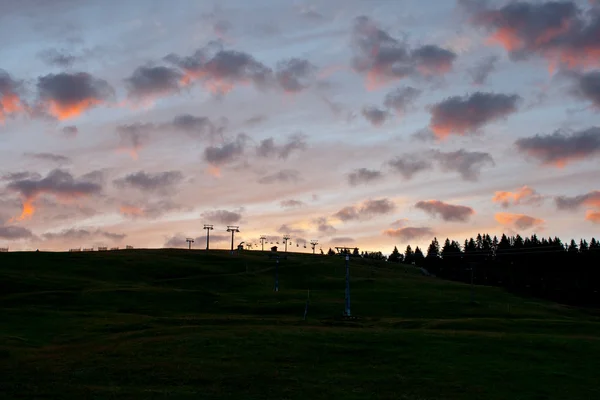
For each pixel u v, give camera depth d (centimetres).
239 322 8450
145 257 18988
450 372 5256
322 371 5250
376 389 4681
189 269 17662
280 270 18350
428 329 7825
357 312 11075
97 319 8719
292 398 4394
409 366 5459
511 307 12281
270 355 5788
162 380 4862
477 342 6462
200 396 4381
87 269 16062
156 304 11294
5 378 4884
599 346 6347
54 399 4209
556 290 17900
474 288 15650
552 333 7906
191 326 7669
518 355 5931
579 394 4653
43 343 6794
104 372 5116
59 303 10956
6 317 8575
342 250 9769
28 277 13762
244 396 4416
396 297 13025
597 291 17400
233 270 18200
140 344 6266
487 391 4691
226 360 5581
